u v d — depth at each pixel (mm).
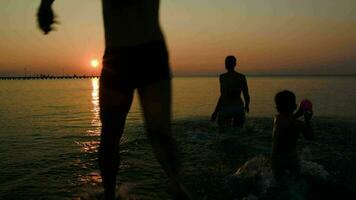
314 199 4293
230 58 8766
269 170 5305
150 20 3070
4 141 9023
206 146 7555
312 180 4840
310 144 7668
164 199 4285
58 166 6074
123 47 3061
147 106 3119
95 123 13578
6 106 23891
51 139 9359
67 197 4449
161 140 3113
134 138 8836
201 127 10820
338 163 5699
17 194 4578
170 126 3119
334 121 12383
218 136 8586
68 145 8336
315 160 5922
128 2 3043
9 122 13930
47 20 3256
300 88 48844
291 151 5211
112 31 3111
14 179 5277
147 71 3059
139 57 3051
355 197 4332
